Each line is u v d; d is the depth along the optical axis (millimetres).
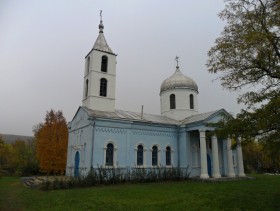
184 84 36031
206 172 27281
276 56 11422
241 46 11430
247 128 11320
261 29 11477
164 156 29844
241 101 11867
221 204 13312
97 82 28812
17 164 45375
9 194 18906
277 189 18844
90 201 14508
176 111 35281
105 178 23406
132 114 31281
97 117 25453
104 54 30031
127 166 26422
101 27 32000
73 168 28422
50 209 12672
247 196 15648
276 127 10641
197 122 28781
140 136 28453
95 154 24703
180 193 17297
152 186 21750
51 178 26047
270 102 10375
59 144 41188
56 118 42625
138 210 12188
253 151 45500
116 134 26547
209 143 32125
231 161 29406
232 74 12641
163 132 30391
